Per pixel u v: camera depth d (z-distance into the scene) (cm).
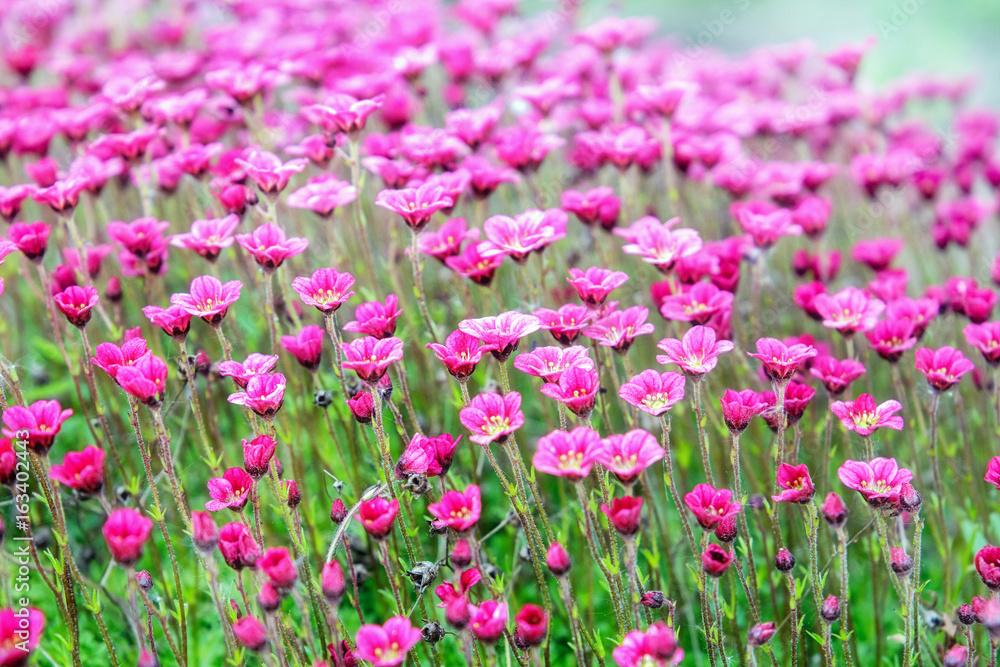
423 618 100
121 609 106
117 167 111
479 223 112
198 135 120
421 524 109
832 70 166
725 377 111
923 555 112
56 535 100
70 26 172
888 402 99
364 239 110
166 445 98
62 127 118
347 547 99
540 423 116
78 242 107
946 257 123
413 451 99
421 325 114
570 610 97
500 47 131
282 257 102
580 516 105
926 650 105
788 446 106
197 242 104
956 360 102
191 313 100
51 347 114
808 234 115
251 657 104
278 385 98
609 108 123
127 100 116
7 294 118
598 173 124
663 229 106
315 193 109
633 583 97
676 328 107
